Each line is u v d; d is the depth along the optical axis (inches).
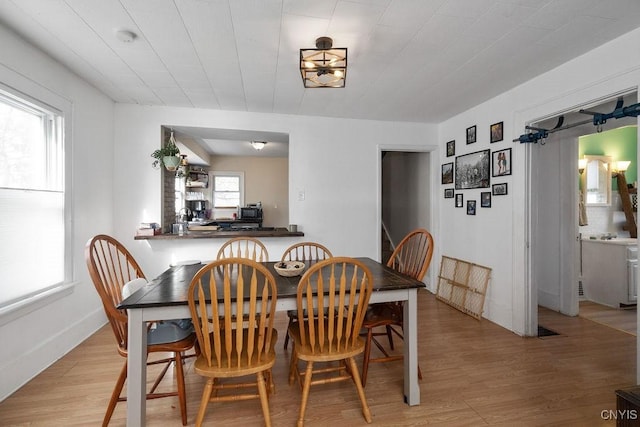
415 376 71.7
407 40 82.4
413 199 189.3
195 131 146.3
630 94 80.9
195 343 68.2
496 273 123.8
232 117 142.6
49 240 92.5
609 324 122.3
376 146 158.7
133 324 58.6
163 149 130.8
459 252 147.8
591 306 145.2
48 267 91.9
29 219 85.4
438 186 165.8
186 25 75.9
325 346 67.1
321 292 62.5
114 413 68.5
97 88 116.2
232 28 77.2
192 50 88.1
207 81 109.7
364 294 66.7
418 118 155.4
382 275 80.7
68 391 76.4
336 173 154.6
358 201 157.1
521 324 111.1
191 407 71.2
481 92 120.0
